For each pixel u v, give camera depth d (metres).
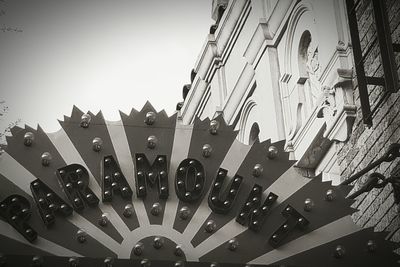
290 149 17.89
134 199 12.47
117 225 12.22
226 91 22.59
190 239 12.36
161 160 12.74
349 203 13.22
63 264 11.59
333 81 16.06
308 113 17.89
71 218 12.12
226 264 12.02
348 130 15.65
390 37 13.75
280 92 19.16
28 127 12.65
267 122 19.31
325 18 16.91
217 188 12.73
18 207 11.95
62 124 12.80
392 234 13.95
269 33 19.89
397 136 14.22
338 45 16.22
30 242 11.82
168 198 12.59
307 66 18.28
